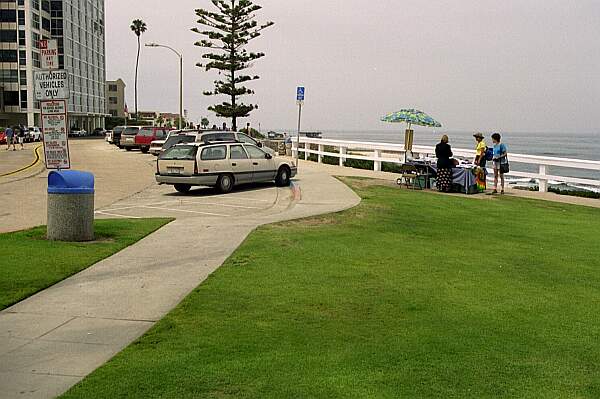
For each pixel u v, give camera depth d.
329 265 9.14
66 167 11.88
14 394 4.78
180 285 8.09
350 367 5.30
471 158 25.33
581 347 5.97
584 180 20.83
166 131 47.06
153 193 20.06
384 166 28.81
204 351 5.66
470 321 6.68
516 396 4.82
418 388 4.91
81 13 102.88
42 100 11.79
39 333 6.27
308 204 15.84
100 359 5.55
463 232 12.66
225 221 13.08
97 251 9.84
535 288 8.22
